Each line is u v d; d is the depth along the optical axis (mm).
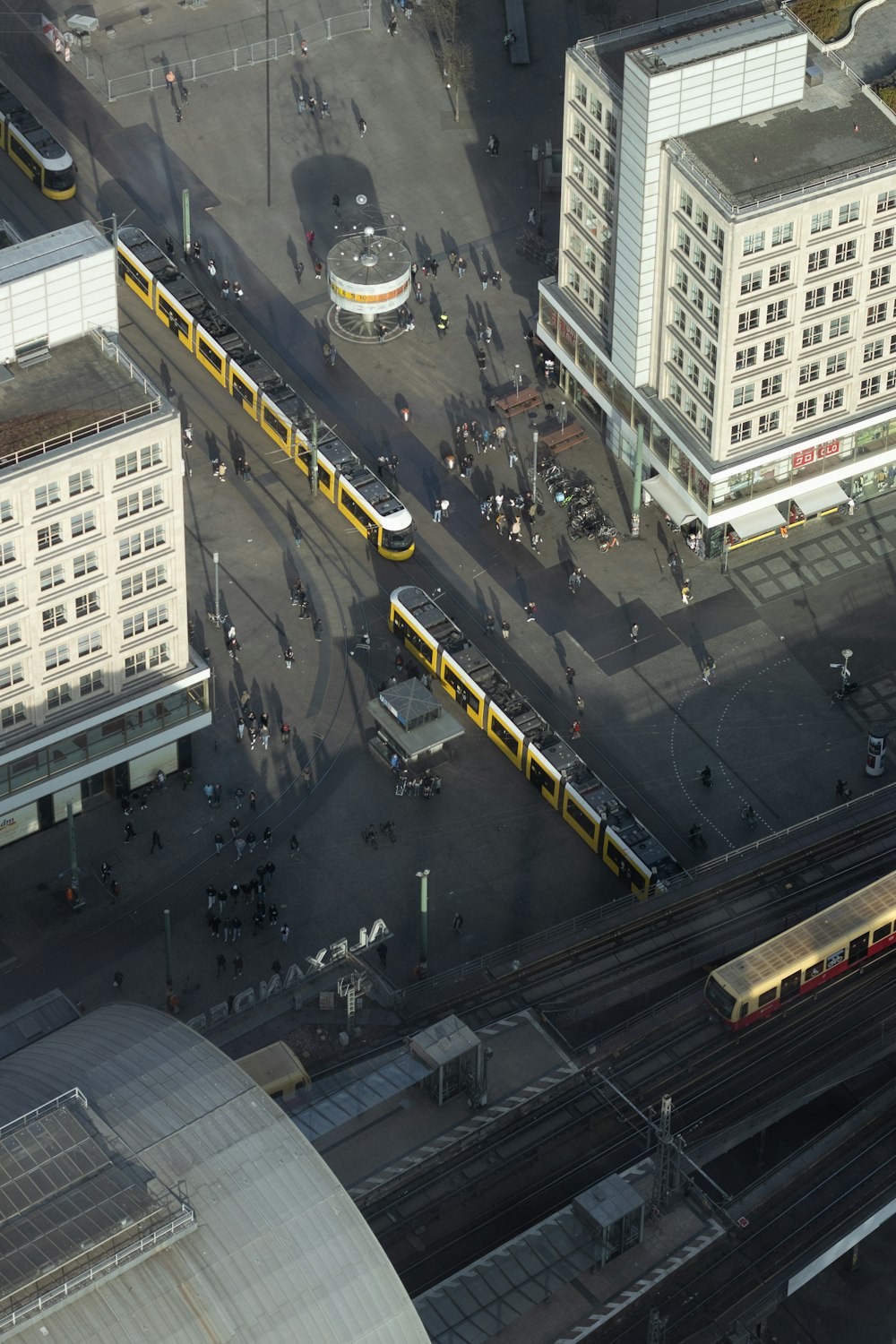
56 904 198500
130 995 192500
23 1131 145875
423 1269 166625
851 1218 170125
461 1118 172500
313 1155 147750
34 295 183750
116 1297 140000
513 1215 170000
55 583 188125
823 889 197375
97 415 183750
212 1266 142250
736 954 191875
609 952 192125
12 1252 139125
